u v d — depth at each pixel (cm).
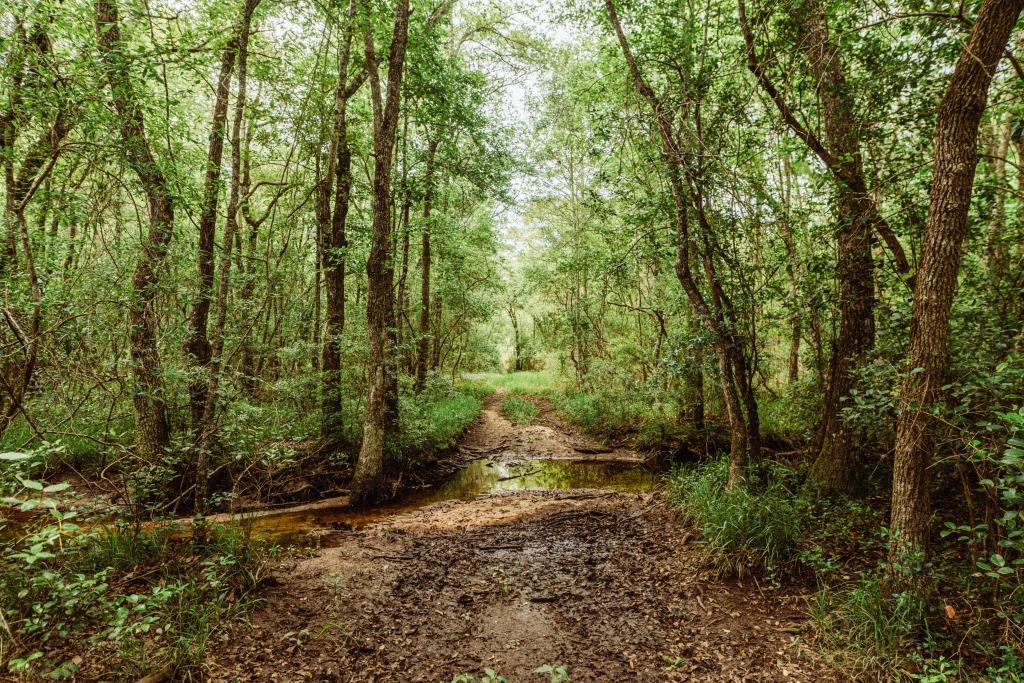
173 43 718
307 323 1348
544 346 2916
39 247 692
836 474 773
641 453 1435
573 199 2181
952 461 562
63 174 593
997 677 356
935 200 418
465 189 1775
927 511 442
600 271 1327
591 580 630
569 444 1617
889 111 677
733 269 818
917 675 383
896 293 709
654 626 518
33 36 549
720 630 500
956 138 405
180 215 845
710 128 786
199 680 389
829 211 709
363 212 1452
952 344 570
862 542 606
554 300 2550
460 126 1357
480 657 471
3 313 449
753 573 589
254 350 1168
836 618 478
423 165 1489
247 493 901
